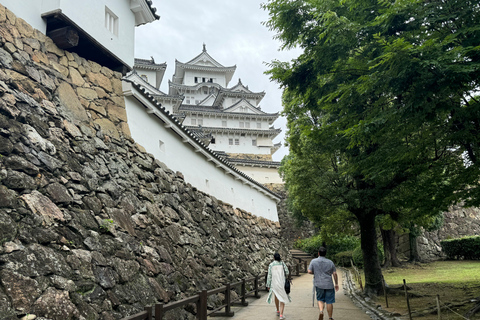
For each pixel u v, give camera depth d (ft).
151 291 22.50
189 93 185.26
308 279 61.16
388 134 24.11
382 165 24.39
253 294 41.24
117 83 31.04
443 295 33.01
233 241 46.80
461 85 17.17
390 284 45.16
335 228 49.29
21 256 15.14
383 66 18.84
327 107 25.22
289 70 27.40
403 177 31.55
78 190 21.49
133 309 19.83
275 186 126.93
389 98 24.08
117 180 26.13
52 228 17.85
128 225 24.47
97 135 26.30
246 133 157.07
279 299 27.48
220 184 52.13
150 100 33.60
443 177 26.02
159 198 31.53
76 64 26.96
